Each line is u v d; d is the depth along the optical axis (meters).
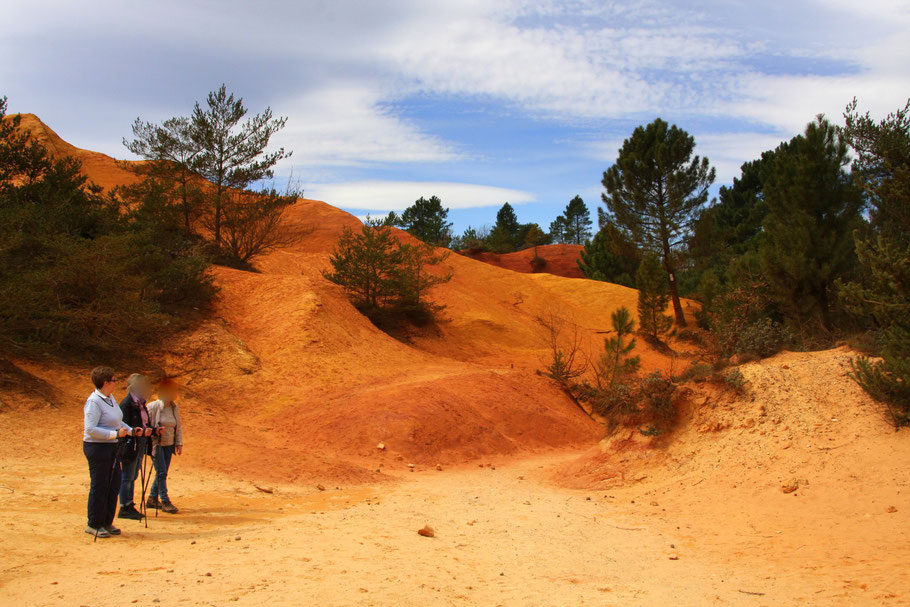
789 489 8.84
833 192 19.09
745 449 10.45
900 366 9.37
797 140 20.36
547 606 4.97
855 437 9.41
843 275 18.06
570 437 21.50
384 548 6.74
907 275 9.87
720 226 59.34
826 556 6.49
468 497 11.48
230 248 32.34
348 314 28.36
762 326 14.08
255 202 32.47
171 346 20.31
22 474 9.85
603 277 61.06
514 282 48.91
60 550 5.85
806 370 11.43
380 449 16.50
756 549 7.08
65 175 22.23
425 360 27.16
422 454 16.89
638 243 43.31
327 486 12.40
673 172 41.19
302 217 49.75
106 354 18.39
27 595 4.46
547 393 25.33
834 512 7.91
